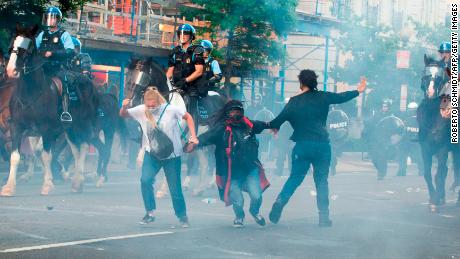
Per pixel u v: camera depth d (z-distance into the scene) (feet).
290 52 130.52
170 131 39.63
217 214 46.52
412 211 52.85
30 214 42.70
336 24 121.90
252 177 41.75
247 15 94.07
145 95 39.27
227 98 57.06
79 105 54.85
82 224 40.09
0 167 69.10
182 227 40.70
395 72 120.98
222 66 98.37
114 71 93.09
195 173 73.82
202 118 54.29
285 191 42.45
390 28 121.90
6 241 34.58
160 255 33.17
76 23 89.71
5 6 66.49
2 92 57.98
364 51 121.29
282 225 43.27
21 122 50.47
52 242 34.81
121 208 47.06
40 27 54.65
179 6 97.45
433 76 52.90
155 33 99.45
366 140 84.23
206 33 97.40
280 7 95.35
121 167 79.66
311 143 42.16
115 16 95.55
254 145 41.45
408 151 89.15
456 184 68.95
